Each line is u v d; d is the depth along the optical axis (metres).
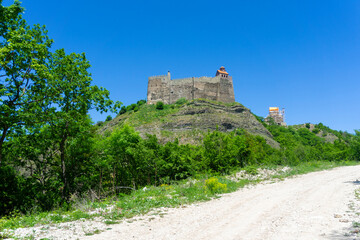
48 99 16.03
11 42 12.50
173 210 10.25
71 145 20.11
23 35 13.09
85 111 18.72
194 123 80.31
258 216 8.61
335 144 56.53
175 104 97.69
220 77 107.06
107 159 23.44
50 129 17.78
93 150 22.19
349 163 37.19
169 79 105.44
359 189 13.32
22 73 14.61
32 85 15.39
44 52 15.55
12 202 15.80
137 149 24.58
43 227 7.73
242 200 11.93
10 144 17.34
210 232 6.92
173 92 103.38
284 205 10.27
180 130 77.25
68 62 18.19
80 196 18.58
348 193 12.39
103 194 20.89
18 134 15.80
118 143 25.88
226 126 82.31
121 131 26.61
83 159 21.33
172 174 24.34
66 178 19.02
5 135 14.45
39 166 19.44
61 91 17.02
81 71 18.61
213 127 79.75
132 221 8.48
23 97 15.07
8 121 13.67
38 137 17.80
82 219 8.71
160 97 103.81
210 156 25.17
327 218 7.82
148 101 104.56
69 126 18.22
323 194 12.52
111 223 8.24
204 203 11.70
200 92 102.56
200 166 24.70
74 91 18.34
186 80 104.25
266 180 19.67
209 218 8.61
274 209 9.62
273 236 6.31
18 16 14.61
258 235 6.46
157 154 25.20
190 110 86.44
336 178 19.08
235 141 29.28
